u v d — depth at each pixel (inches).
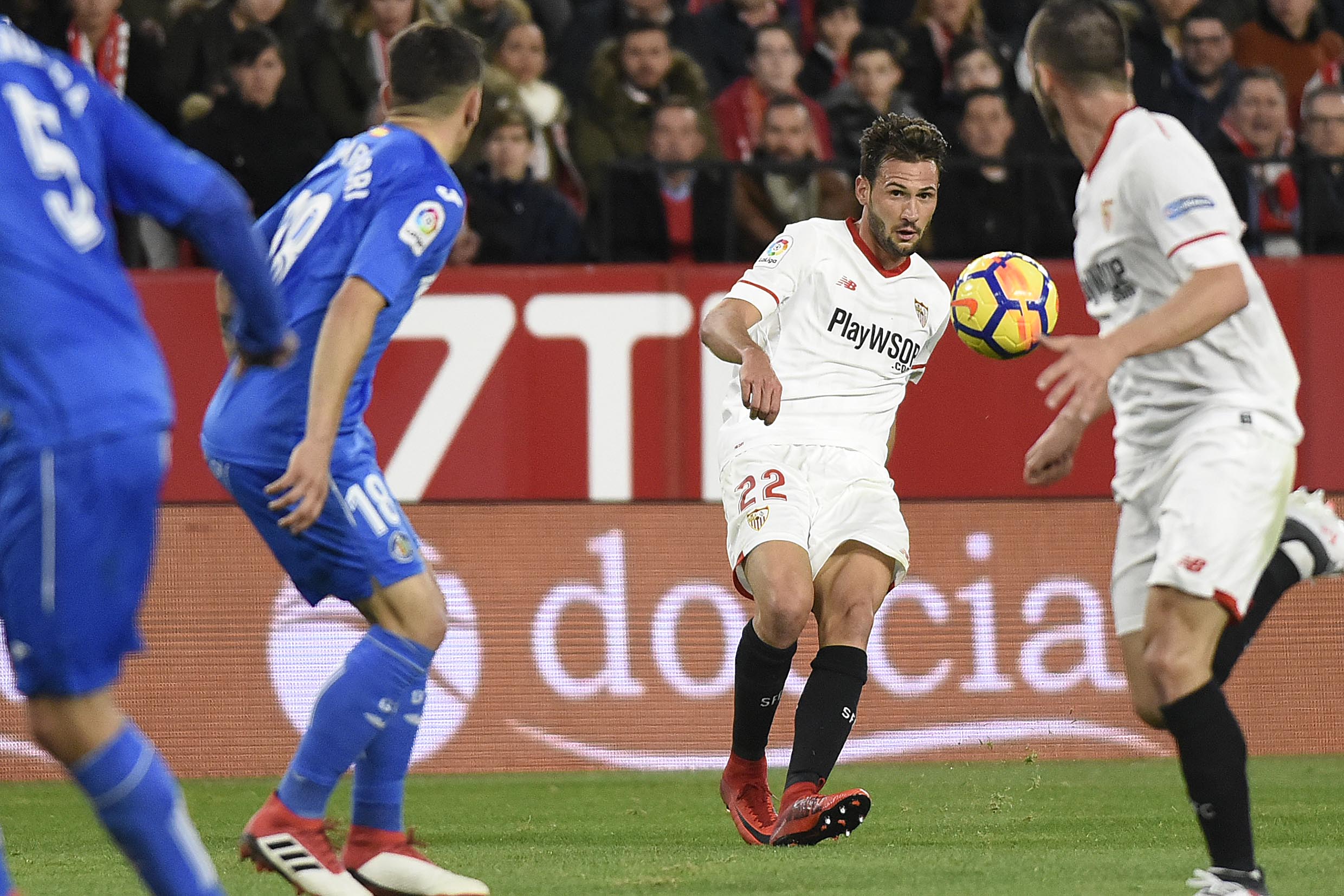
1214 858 468.4
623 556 989.8
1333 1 1393.9
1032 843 635.5
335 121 1277.1
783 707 971.9
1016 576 995.3
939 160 677.9
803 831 618.8
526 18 1317.7
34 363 351.6
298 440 484.7
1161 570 461.1
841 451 679.1
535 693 982.4
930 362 1032.2
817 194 1203.2
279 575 974.4
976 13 1382.9
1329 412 1046.4
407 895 488.1
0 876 416.2
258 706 970.1
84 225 362.3
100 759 366.6
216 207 374.9
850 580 658.8
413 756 971.3
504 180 1203.2
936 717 986.7
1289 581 512.4
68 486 350.9
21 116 358.3
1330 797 818.8
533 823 753.0
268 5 1284.4
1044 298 592.1
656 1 1355.8
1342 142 1268.5
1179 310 440.1
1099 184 483.8
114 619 359.6
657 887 515.8
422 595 490.3
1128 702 996.6
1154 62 1332.4
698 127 1284.4
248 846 474.0
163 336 1026.1
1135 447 492.1
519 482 1045.2
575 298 1047.6
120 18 1267.2
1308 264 1048.8
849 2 1366.9
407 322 1042.7
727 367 1047.6
